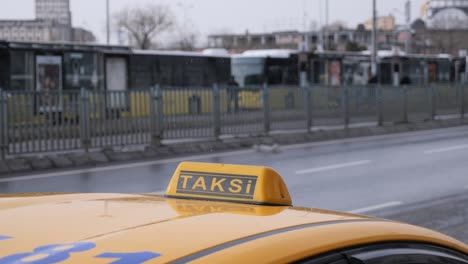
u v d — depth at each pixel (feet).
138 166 48.73
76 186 40.01
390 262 6.70
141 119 53.67
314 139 67.97
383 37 326.65
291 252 5.96
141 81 101.30
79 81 92.63
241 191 8.07
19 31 282.97
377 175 44.06
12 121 46.03
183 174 8.64
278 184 8.12
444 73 156.15
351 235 6.68
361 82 137.28
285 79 123.95
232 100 61.16
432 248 7.49
